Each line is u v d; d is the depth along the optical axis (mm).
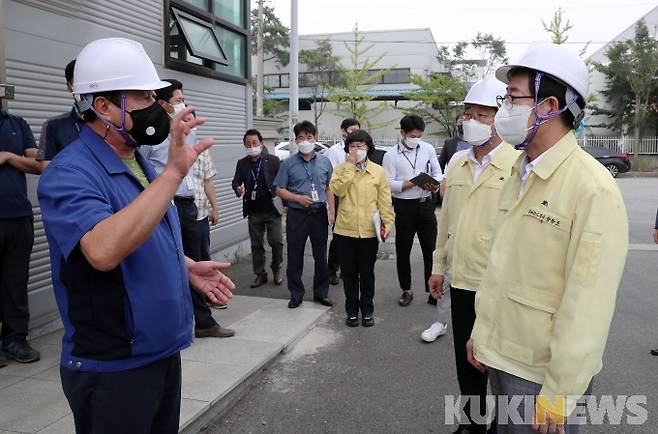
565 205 1878
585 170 1868
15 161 3762
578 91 1925
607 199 1792
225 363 4090
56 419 3125
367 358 4465
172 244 2018
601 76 30391
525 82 1982
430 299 5957
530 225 1966
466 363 3162
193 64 6707
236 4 8008
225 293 2340
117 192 1876
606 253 1766
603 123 29938
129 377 1866
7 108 4008
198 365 4047
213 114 7336
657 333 5012
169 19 6281
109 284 1812
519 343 1994
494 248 2129
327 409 3594
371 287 5234
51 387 3545
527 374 1971
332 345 4758
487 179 3070
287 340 4648
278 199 6477
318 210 5668
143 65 1907
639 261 7965
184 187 4605
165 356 1961
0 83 3719
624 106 28203
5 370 3807
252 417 3488
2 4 3734
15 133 3842
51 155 3590
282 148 19625
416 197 5793
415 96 29922
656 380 4016
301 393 3830
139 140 1939
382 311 5738
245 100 8242
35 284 4445
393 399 3736
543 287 1933
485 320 2135
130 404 1876
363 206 5086
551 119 1963
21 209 3867
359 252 5180
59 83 4645
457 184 3424
